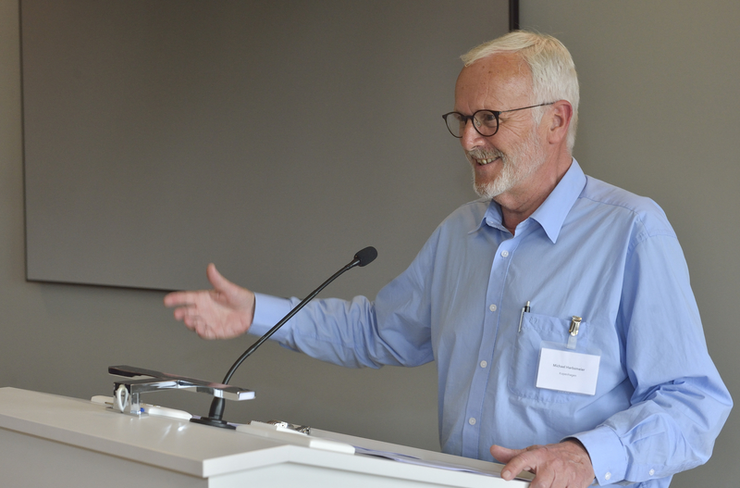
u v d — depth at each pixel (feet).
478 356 4.42
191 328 4.81
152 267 9.07
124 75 9.37
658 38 5.97
